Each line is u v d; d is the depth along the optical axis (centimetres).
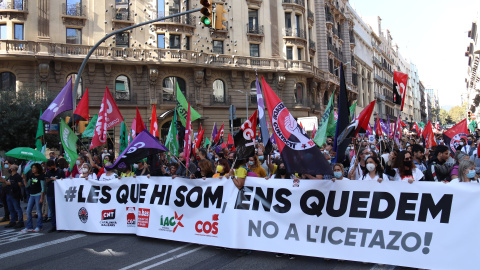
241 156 716
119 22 3014
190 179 767
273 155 1357
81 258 711
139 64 3022
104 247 775
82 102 1170
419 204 581
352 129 721
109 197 873
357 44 6141
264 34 3572
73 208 909
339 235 625
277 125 666
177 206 773
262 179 693
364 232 609
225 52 3400
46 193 1045
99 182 888
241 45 3472
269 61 3544
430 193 577
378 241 598
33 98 2506
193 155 1129
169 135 1157
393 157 774
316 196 650
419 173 717
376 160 706
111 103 1100
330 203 639
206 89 3294
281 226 666
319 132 1133
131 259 693
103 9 2986
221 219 718
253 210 691
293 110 3619
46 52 2753
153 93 3077
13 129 2362
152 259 688
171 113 3083
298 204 661
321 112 4219
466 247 544
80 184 910
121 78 3041
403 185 596
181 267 640
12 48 2697
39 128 1243
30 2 2795
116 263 675
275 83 3584
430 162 767
